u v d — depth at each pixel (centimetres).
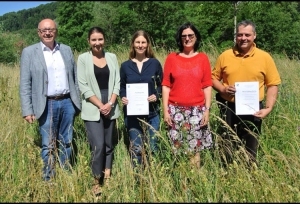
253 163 335
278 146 410
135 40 379
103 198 334
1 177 352
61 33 2572
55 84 368
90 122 377
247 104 362
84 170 351
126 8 2128
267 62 360
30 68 363
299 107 484
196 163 358
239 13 1664
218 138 382
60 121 386
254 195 308
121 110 496
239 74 364
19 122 475
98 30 370
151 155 356
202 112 370
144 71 380
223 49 792
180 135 366
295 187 311
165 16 2147
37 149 405
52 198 311
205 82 370
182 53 375
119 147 427
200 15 1812
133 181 334
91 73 371
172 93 372
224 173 332
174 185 347
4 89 555
